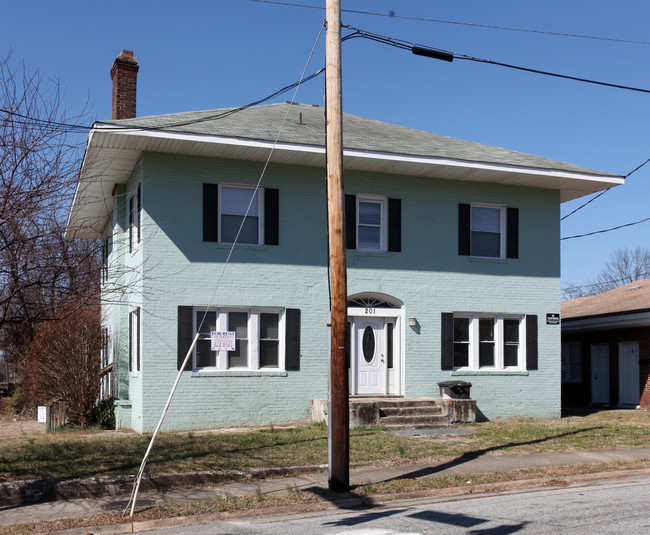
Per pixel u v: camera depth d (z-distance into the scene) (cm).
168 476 1051
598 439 1470
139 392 1630
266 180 1739
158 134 1527
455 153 1866
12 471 1068
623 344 2380
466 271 1905
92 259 1154
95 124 1491
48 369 1889
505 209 1964
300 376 1728
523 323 1956
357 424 1642
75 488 998
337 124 1055
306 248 1761
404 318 1839
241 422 1667
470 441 1438
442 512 897
